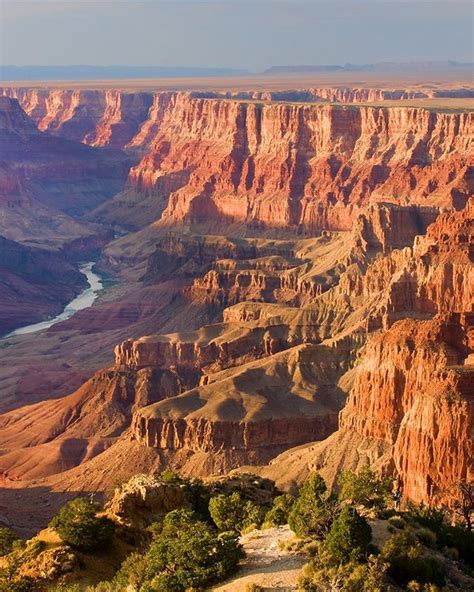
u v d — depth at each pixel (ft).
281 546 286.46
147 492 358.84
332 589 258.78
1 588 305.32
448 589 268.62
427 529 304.30
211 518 362.53
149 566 288.10
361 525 274.36
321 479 373.81
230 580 273.95
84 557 321.73
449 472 505.66
